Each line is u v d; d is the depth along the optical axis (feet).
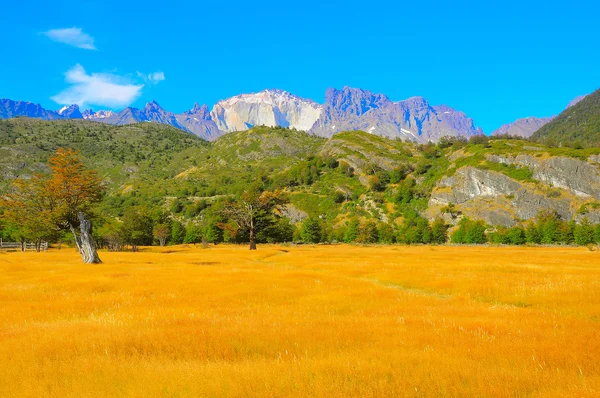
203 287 77.20
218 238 440.04
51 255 210.59
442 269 108.27
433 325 40.29
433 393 22.27
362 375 24.91
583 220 464.24
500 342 32.81
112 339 35.12
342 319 44.93
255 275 97.40
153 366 27.78
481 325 40.06
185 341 34.58
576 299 57.93
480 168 583.99
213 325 41.42
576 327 39.45
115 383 24.97
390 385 23.27
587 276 83.97
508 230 457.68
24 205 178.70
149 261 162.61
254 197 285.43
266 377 24.67
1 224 313.53
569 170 531.91
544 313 47.91
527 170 563.07
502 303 60.44
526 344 31.73
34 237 262.47
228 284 80.64
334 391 22.36
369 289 72.84
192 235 453.99
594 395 20.92
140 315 49.49
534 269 104.99
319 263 138.72
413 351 30.73
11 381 25.88
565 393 21.44
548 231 420.36
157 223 457.68
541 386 22.84
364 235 467.93
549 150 574.97
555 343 31.96
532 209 525.75
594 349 29.99
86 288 78.69
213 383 23.94
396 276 94.84
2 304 60.18
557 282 74.84
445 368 25.82
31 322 46.85
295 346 33.30
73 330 39.40
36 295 70.03
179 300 63.36
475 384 23.31
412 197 618.03
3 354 31.48
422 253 214.28
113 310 55.01
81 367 27.96
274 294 68.28
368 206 622.54
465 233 469.57
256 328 39.22
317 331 37.70
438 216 566.77
